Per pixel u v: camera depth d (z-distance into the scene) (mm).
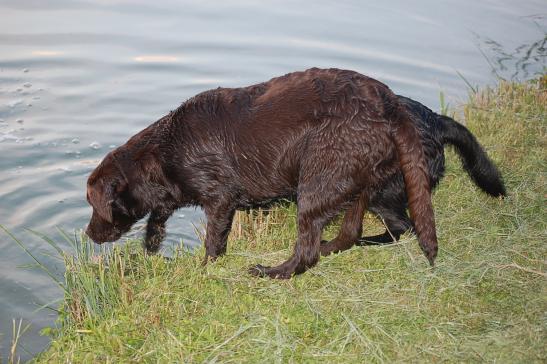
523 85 11273
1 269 7863
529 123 9992
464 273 6730
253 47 12992
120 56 12648
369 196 7055
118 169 7152
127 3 14898
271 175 7008
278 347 5766
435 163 7535
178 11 14562
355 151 6645
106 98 11469
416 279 6691
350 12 14664
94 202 7105
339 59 12570
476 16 14516
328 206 6797
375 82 6801
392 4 15148
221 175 7125
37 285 7609
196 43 13133
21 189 9320
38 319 7035
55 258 8047
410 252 7074
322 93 6746
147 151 7199
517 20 14312
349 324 6031
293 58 12578
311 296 6562
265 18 14281
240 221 8109
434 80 12031
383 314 6254
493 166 7852
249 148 6973
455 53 12898
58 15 14219
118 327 6223
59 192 9312
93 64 12383
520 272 6715
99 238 7520
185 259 7355
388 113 6621
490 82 11922
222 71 12164
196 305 6434
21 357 6453
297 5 15008
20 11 14305
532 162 8859
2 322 6988
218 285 6715
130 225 7531
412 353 5715
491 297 6402
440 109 11203
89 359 5863
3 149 10156
